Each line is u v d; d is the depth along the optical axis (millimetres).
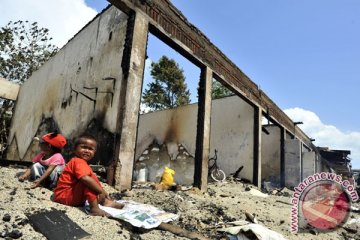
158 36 6453
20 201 2809
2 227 2199
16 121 13172
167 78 27797
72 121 7930
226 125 12555
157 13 6211
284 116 14242
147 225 2879
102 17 7910
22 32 19188
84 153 3240
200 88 7902
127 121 5020
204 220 3873
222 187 9320
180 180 12086
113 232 2566
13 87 14070
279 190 11508
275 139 14008
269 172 13719
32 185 3416
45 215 2531
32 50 19766
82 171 2984
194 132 12281
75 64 8719
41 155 4059
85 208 3045
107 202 3215
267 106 12297
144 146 14055
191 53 7312
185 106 12953
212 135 12852
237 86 9812
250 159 11453
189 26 7352
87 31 8578
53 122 9289
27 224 2355
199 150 7340
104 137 6180
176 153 12633
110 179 4789
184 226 3381
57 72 10008
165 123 13492
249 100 10641
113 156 4902
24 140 11508
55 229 2326
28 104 12203
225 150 12266
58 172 3750
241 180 11359
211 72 8180
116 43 6883
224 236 3217
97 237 2377
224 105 12891
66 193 3062
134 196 4543
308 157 15516
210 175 11594
